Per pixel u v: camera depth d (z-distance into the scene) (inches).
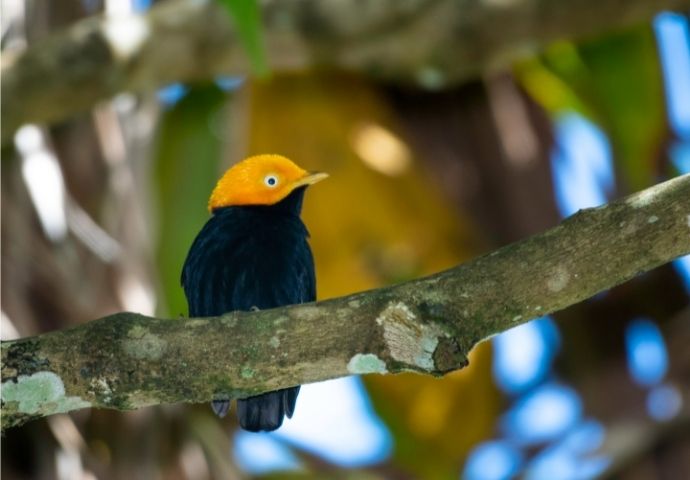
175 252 559.5
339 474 620.1
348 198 560.7
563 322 636.1
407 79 582.9
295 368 303.3
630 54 595.8
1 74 470.9
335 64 536.1
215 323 303.3
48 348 302.4
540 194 611.5
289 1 502.0
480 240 599.2
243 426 378.0
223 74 508.4
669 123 617.6
